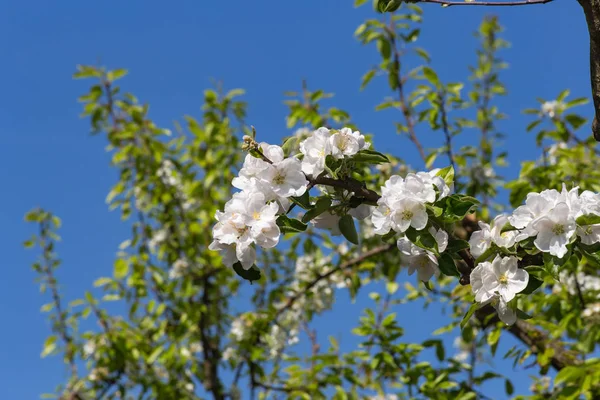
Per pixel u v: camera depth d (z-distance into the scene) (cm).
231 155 697
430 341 505
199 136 698
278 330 632
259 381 651
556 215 195
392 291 585
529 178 522
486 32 755
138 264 664
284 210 218
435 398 476
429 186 209
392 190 214
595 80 212
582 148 518
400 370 521
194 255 682
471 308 206
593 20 208
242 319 633
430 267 227
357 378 542
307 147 224
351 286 607
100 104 698
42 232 690
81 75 695
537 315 534
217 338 679
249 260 210
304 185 214
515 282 202
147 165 690
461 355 588
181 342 675
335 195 235
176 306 681
